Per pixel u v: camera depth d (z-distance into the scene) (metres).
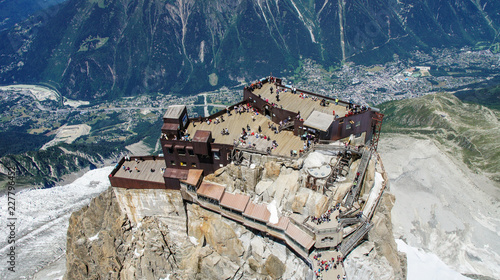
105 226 108.88
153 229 101.12
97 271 108.88
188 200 98.19
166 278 100.06
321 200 84.75
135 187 101.38
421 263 124.56
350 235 86.94
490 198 168.62
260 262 90.69
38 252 150.00
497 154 194.50
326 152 93.38
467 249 141.62
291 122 99.75
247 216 88.06
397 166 176.50
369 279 87.88
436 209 152.38
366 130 101.38
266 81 120.44
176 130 97.31
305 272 85.25
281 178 88.94
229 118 108.94
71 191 196.38
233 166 92.62
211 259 93.88
